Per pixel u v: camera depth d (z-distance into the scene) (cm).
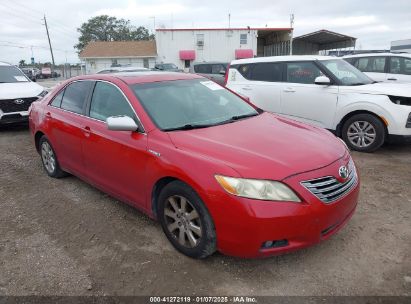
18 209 465
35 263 346
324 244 361
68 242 381
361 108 658
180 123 385
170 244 369
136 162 372
